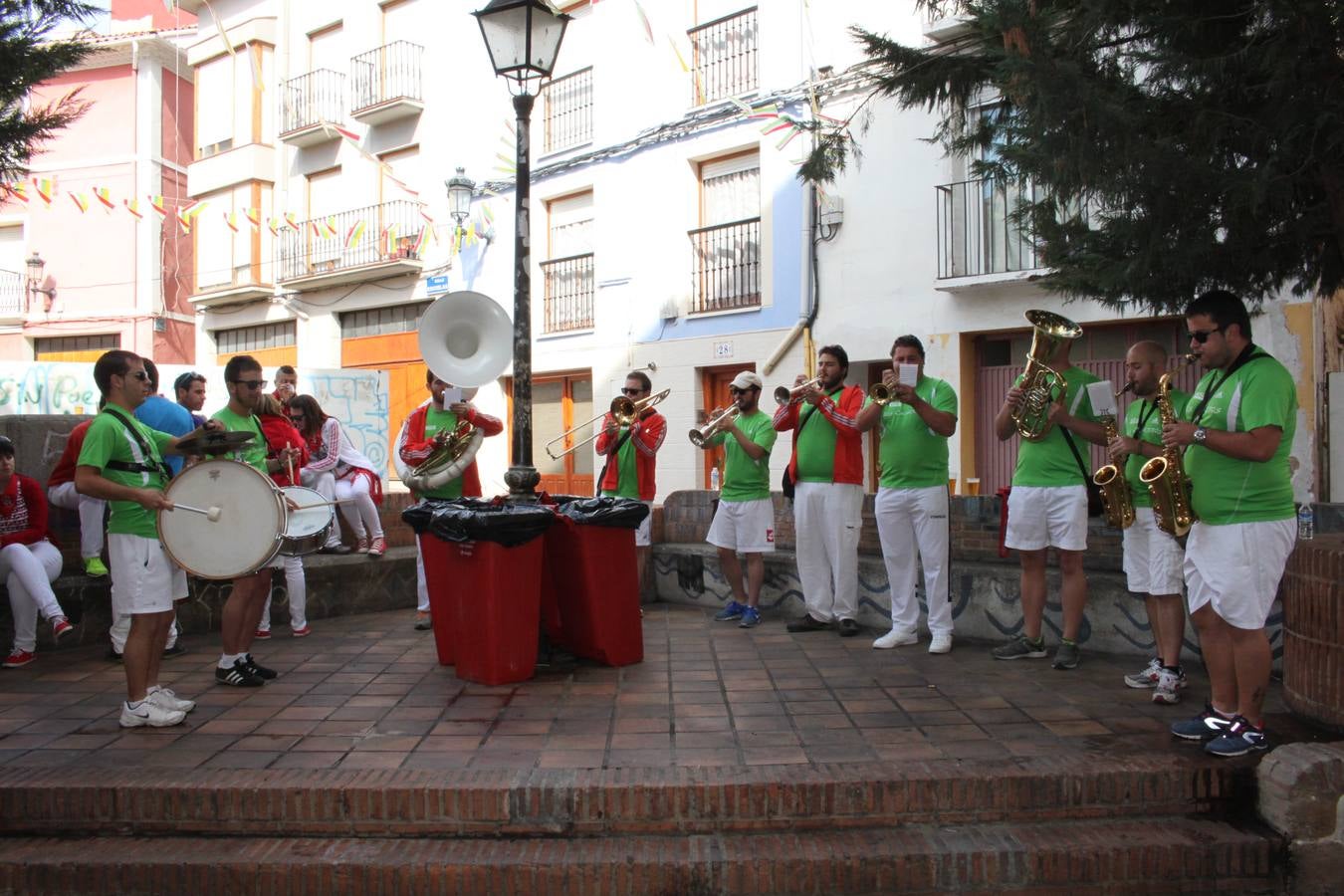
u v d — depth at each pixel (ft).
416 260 60.85
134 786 12.26
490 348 21.65
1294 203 14.39
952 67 17.93
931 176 39.47
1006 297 37.52
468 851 11.63
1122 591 18.80
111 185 76.79
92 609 21.12
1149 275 15.48
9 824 12.32
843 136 22.07
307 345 68.69
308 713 15.55
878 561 22.26
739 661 18.98
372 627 23.18
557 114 54.70
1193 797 12.38
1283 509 12.80
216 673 17.81
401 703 16.10
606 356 51.93
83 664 19.33
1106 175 13.76
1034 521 18.04
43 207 78.18
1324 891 11.48
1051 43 14.44
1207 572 12.98
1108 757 12.80
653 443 24.75
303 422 25.05
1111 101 13.46
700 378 48.47
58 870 11.57
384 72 62.49
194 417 21.44
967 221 38.24
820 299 43.19
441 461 21.04
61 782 12.42
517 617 17.33
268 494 14.96
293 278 66.23
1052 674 17.47
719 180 47.78
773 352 44.80
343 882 11.33
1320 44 12.47
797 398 21.29
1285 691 14.85
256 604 17.58
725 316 46.78
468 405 20.53
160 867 11.49
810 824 12.05
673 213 48.75
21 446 22.99
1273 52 12.56
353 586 25.05
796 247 43.91
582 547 18.25
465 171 58.80
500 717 15.21
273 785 12.19
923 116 39.58
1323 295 16.40
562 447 55.93
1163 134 14.11
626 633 18.72
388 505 28.12
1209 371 13.69
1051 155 14.26
